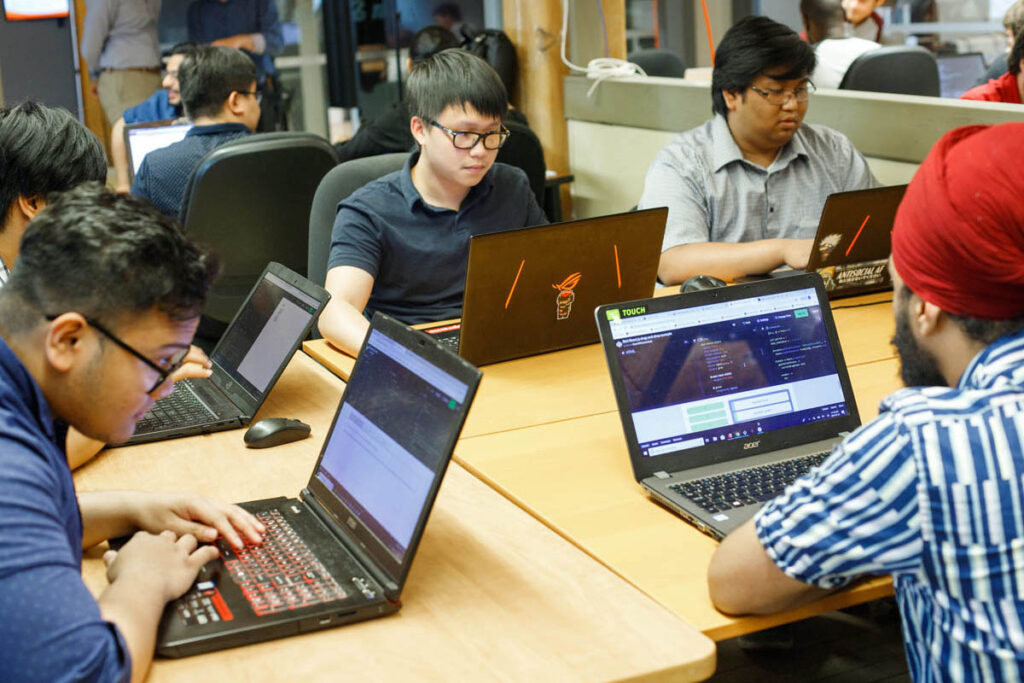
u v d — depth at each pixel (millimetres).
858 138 3154
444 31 4262
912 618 1152
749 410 1648
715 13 6062
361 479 1385
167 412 1917
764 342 1681
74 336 1059
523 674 1117
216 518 1391
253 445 1789
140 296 1064
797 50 2742
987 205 1001
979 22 4969
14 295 1071
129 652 1046
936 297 1060
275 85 6184
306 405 1985
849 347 2174
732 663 2232
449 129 2396
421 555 1389
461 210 2547
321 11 6227
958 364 1094
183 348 1139
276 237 3324
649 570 1340
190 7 5906
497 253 2016
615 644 1172
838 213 2381
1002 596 1054
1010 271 1006
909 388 1142
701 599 1273
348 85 6387
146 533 1326
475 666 1134
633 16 5996
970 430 1053
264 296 2104
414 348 1352
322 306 1880
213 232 3254
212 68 3568
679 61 4848
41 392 1081
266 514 1463
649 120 3941
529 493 1568
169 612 1215
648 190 2941
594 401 1944
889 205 2408
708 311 1658
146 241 1072
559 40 4367
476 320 2082
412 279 2527
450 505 1541
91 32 5648
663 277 2783
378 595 1241
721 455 1611
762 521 1195
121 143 4711
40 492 1021
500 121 2436
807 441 1674
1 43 5828
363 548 1322
